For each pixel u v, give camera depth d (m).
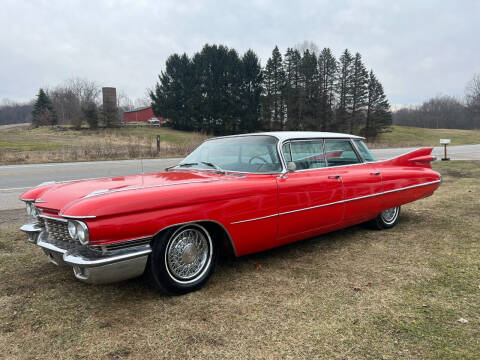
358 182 4.50
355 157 4.81
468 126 90.19
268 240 3.70
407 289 3.30
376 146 38.81
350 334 2.59
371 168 4.88
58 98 75.06
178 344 2.49
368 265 3.90
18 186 9.52
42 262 4.06
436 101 102.38
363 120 62.12
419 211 6.48
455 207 6.72
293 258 4.14
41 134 43.91
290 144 4.04
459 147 31.22
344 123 59.97
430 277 3.56
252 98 61.56
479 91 84.62
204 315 2.87
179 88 61.00
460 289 3.29
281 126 60.19
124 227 2.73
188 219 3.05
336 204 4.24
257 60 61.72
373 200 4.72
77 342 2.53
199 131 59.09
